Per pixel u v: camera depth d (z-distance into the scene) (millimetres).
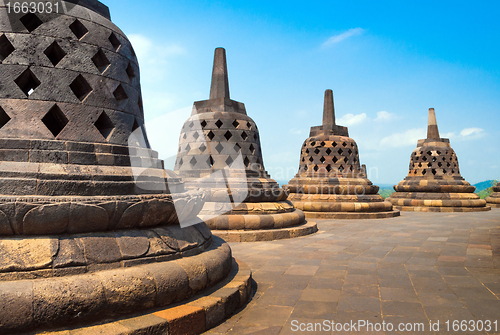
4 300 3381
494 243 10383
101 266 4020
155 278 4188
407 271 7352
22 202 3777
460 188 21984
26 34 4531
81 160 4438
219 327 4535
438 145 23016
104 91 4906
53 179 4059
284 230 11789
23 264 3678
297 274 7184
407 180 23438
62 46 4668
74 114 4594
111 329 3629
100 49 4969
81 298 3639
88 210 4047
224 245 6102
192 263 4770
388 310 5148
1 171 3969
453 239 11227
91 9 5309
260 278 6895
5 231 3828
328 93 20219
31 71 4488
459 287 6199
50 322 3508
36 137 4328
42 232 3941
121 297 3877
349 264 8031
